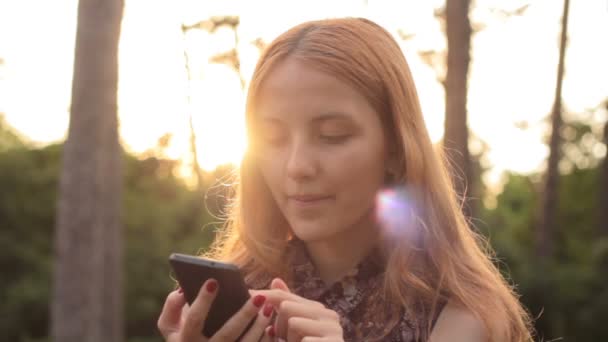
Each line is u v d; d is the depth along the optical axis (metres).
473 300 1.44
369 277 1.50
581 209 23.97
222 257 1.78
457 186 2.36
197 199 17.58
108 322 9.07
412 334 1.44
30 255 17.16
